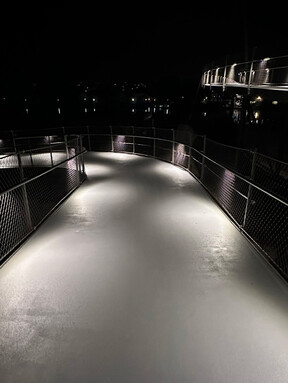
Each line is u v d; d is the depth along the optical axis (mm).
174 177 7848
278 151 17047
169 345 2184
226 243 3869
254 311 2551
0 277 3055
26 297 2727
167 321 2422
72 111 50406
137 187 6797
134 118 45906
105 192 6359
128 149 12633
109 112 54312
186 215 4922
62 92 50188
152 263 3344
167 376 1939
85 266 3273
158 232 4207
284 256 3822
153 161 10422
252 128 24688
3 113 39125
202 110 36875
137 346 2172
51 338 2246
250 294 2785
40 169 8859
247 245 3816
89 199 5820
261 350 2146
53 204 5363
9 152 12250
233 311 2549
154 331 2316
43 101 47719
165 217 4820
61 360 2059
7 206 4355
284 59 11812
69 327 2355
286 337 2270
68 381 1905
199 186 6887
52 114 45469
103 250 3658
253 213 4727
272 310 2568
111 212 5059
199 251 3637
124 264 3320
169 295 2762
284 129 16797
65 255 3525
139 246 3766
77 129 16453
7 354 2107
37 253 3576
